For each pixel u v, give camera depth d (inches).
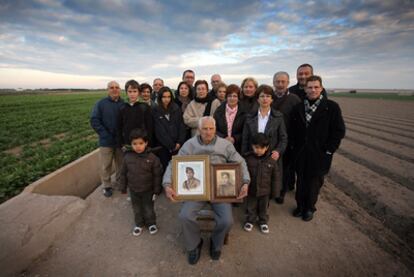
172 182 116.5
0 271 99.7
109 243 126.2
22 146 370.0
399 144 355.6
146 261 113.8
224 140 128.4
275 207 164.1
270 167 128.8
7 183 186.4
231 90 150.8
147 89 198.5
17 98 1611.7
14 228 118.2
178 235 134.5
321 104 130.7
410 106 1107.9
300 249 121.7
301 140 140.3
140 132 123.7
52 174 184.1
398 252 121.3
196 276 104.9
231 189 114.3
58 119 663.8
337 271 107.7
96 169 249.0
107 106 174.6
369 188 196.5
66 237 129.5
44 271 106.8
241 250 121.1
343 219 150.5
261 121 143.6
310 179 140.0
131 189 128.6
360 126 529.3
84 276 104.6
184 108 203.2
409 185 205.9
